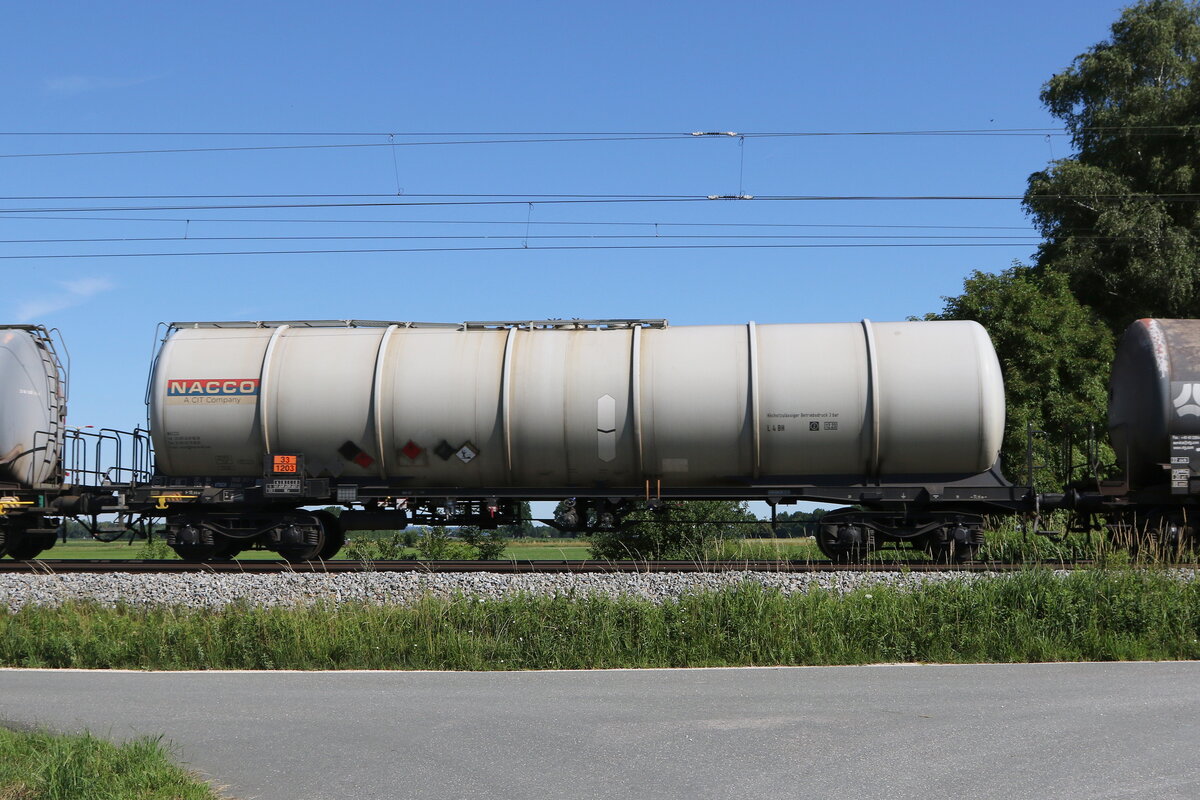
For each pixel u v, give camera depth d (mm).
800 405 16938
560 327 18344
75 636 13133
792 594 13273
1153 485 17719
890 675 11031
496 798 6828
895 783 7055
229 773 7500
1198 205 40156
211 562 18391
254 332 18797
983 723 8703
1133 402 17578
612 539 28266
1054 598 12742
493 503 18047
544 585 14922
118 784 6848
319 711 9539
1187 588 13289
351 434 17828
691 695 10086
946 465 17156
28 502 19094
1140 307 39938
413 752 8000
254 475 18438
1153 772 7230
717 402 17016
